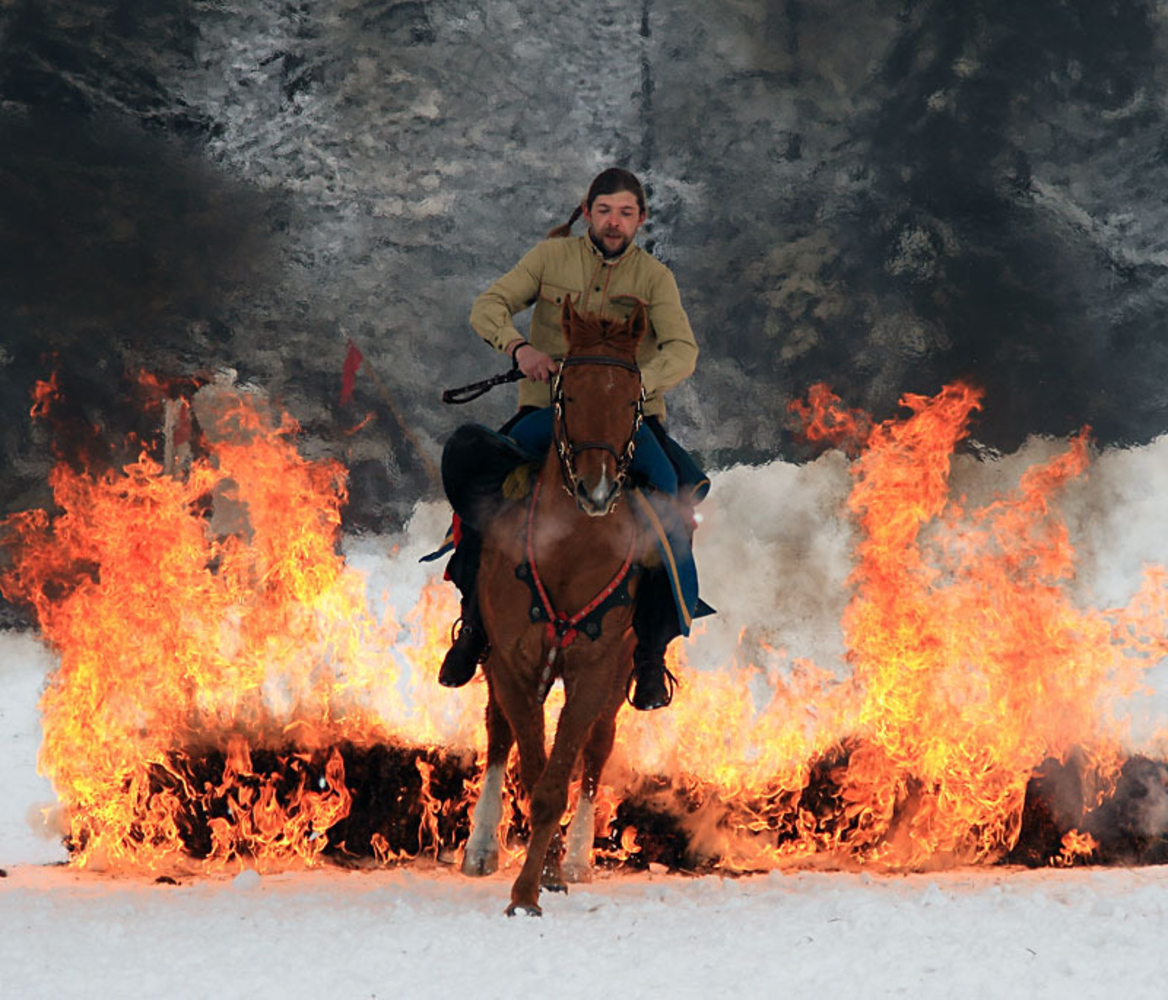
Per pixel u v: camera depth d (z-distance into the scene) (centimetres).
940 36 4188
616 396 652
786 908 633
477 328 753
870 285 4112
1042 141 4162
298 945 563
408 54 4200
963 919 595
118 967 529
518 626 695
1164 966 507
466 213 4156
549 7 4275
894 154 4216
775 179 4222
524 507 701
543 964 529
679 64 4297
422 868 801
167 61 4034
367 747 832
